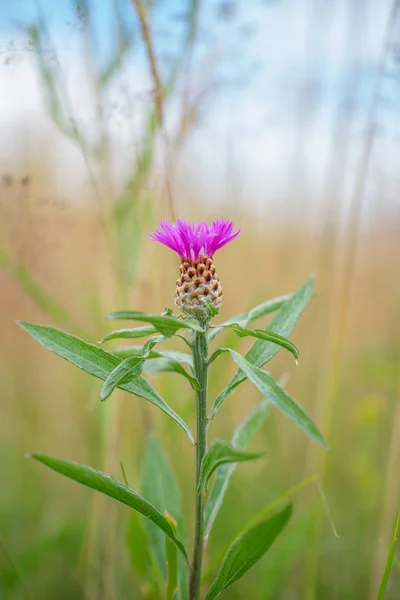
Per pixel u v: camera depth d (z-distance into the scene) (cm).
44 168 38
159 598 29
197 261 24
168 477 29
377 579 35
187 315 24
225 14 34
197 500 24
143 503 23
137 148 33
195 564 25
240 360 22
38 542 39
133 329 23
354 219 36
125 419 36
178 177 40
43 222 35
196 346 24
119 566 38
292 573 40
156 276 37
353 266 37
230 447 21
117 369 22
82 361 24
